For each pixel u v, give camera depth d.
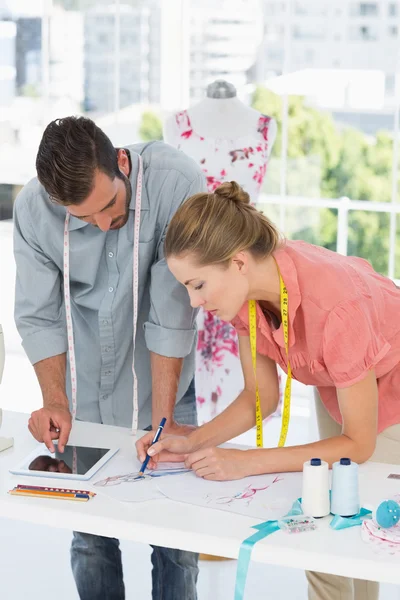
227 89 3.83
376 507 1.84
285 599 3.12
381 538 1.70
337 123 4.92
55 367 2.51
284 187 5.09
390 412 2.28
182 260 1.96
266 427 4.92
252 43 4.99
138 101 5.31
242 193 2.04
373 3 4.73
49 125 2.12
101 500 1.92
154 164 2.43
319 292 2.01
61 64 5.41
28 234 2.48
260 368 2.31
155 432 2.16
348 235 5.02
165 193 2.41
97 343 2.56
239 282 2.00
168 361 2.46
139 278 2.48
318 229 5.07
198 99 5.18
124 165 2.35
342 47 4.84
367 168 4.91
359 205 4.97
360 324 1.99
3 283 5.96
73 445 2.25
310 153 5.00
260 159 3.86
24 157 5.61
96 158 2.11
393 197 4.88
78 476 2.04
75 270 2.46
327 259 2.11
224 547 1.72
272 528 1.77
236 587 1.71
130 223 2.41
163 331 2.44
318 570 1.66
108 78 5.34
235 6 4.99
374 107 4.83
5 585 3.21
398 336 2.21
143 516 1.84
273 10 4.92
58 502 1.91
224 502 1.90
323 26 4.85
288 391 2.17
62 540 3.59
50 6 5.36
